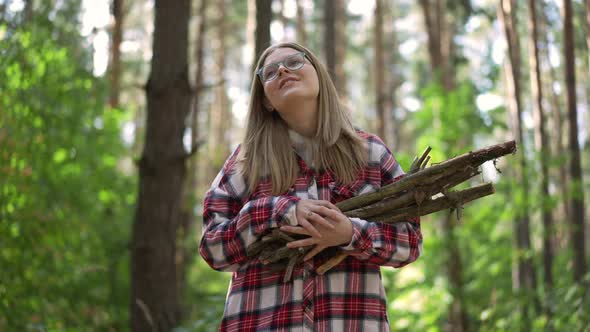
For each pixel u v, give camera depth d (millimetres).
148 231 4223
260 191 1711
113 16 5652
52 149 5367
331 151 1721
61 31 5516
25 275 4625
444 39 13086
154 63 4273
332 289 1611
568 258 6512
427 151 1722
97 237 6102
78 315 4957
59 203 5414
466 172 1621
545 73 11078
